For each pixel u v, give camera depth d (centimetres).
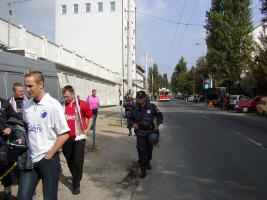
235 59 5703
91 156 1283
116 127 2280
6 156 658
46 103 500
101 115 3341
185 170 1084
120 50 7406
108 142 1627
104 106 5250
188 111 4266
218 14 5784
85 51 7512
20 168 510
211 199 802
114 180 955
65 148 841
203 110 4572
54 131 504
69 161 847
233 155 1323
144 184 928
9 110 710
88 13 7500
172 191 866
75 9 7569
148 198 812
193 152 1386
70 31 7569
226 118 3127
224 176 1009
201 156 1304
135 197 820
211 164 1166
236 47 5716
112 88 6066
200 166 1138
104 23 7450
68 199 790
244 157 1284
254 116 3462
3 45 2000
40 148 500
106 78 5381
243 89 5644
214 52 5834
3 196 761
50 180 500
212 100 5850
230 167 1122
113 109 4712
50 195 500
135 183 939
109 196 818
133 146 1518
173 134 1952
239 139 1752
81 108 860
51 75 1447
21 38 2284
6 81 1129
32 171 511
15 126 662
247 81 5559
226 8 5775
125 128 2225
